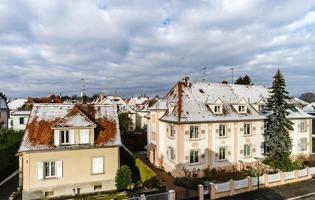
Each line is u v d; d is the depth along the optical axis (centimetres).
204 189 2461
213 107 3462
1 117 5950
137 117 7162
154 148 3881
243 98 3675
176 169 3178
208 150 3300
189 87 3712
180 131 3159
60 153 2617
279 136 3397
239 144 3519
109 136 2852
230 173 3266
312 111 5494
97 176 2727
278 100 3475
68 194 2623
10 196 2452
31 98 7131
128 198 2233
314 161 3972
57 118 2855
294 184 2903
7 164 3541
